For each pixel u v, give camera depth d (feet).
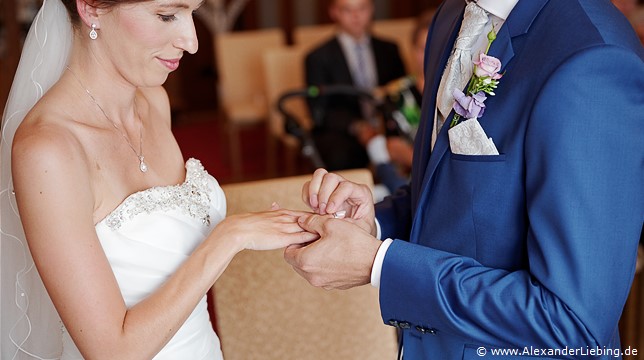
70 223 4.37
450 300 4.53
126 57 4.73
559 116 4.16
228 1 25.79
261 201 6.97
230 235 4.82
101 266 4.46
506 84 4.56
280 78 17.87
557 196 4.17
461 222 4.74
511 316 4.35
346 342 7.10
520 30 4.58
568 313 4.23
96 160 4.81
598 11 4.42
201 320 5.46
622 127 4.16
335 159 15.46
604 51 4.13
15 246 5.15
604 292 4.23
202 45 26.58
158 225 5.00
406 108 12.30
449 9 5.62
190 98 26.94
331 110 16.01
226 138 21.58
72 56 4.92
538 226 4.27
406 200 6.07
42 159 4.36
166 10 4.55
